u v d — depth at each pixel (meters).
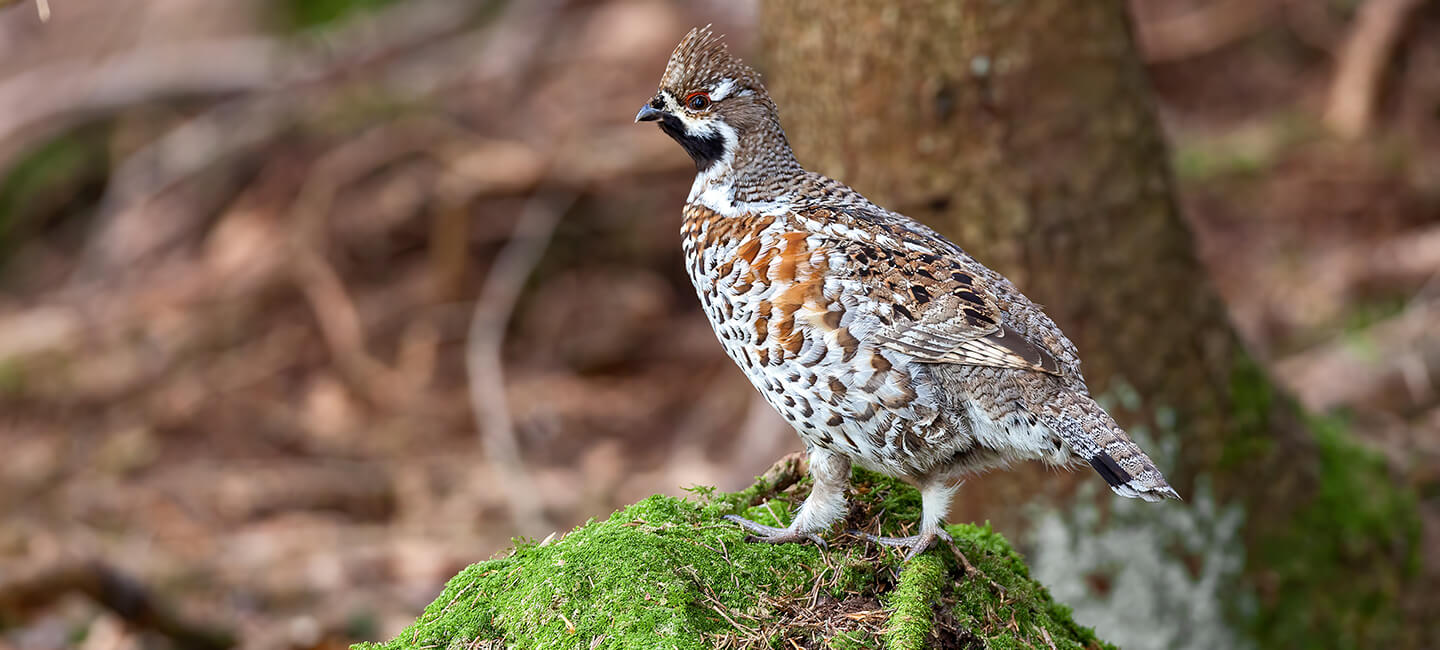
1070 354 5.51
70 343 15.83
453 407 14.44
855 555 5.32
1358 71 16.69
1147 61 18.03
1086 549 8.70
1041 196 8.44
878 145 8.58
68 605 10.32
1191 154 16.48
